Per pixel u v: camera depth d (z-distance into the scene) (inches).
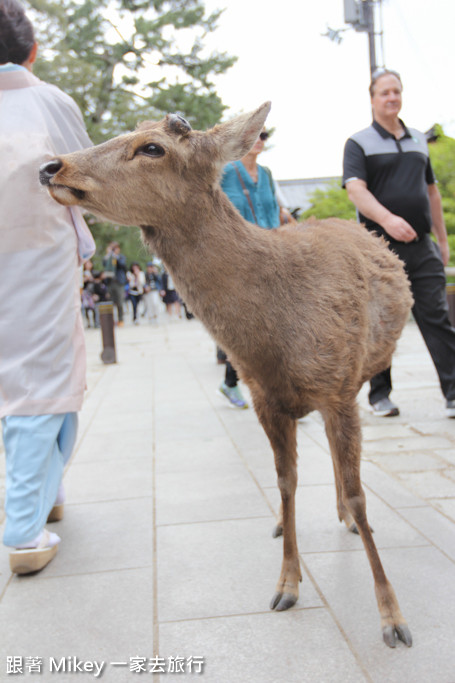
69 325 115.2
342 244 110.9
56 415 115.3
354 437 98.8
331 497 141.8
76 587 108.0
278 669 84.3
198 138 96.7
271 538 122.8
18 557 110.7
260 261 97.6
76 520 136.3
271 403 102.2
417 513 130.3
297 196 1232.8
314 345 96.5
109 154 94.3
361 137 190.7
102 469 170.4
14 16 113.2
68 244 115.2
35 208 110.0
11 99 112.8
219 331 98.3
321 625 93.9
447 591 100.6
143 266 1009.5
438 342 197.8
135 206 94.8
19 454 112.3
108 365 375.6
